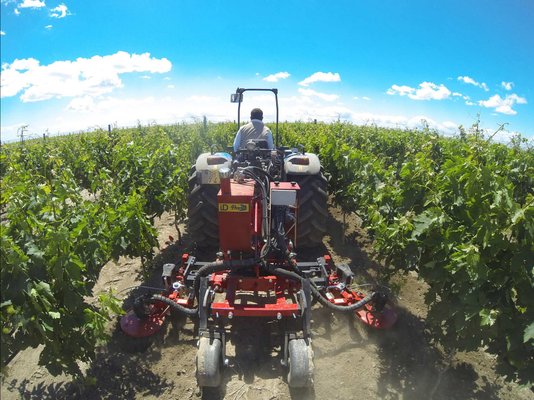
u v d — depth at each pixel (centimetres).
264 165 472
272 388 314
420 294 453
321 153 773
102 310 301
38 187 352
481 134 508
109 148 1081
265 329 386
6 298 251
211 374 287
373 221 418
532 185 599
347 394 309
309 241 527
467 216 304
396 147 1089
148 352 353
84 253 327
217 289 367
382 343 368
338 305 358
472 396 309
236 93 563
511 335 249
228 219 353
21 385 317
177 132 1588
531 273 243
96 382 318
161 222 707
